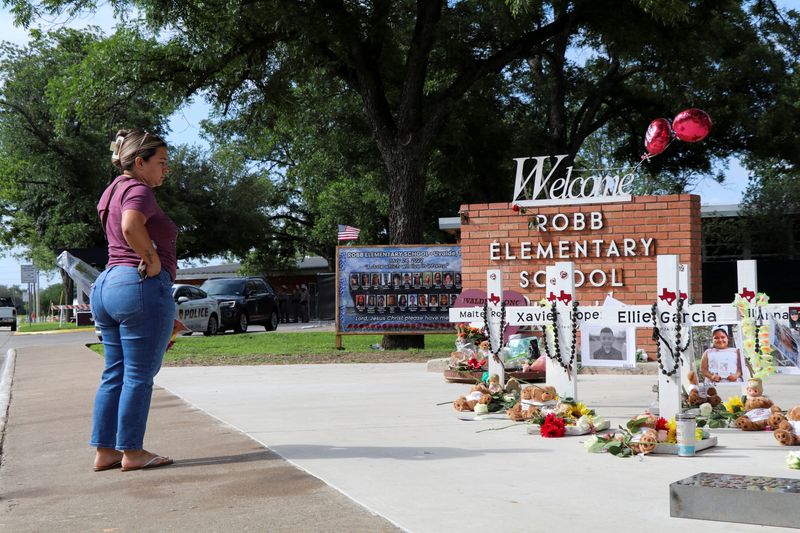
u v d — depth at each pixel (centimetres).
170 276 564
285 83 2072
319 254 5838
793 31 2470
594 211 1238
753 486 396
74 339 2664
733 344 683
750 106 2766
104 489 498
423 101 1845
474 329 1054
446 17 1780
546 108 3081
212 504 448
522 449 590
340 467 530
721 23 2441
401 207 1716
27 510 456
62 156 4559
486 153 2845
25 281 4969
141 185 547
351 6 1742
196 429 704
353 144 3152
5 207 5019
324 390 983
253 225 5359
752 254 3052
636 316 677
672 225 1202
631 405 805
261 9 1600
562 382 716
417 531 384
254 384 1071
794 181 3103
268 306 2858
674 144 2850
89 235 4722
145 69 1834
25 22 1745
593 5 1750
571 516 407
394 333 1647
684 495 401
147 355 549
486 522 398
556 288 718
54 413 859
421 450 587
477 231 1297
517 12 1515
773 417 645
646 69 2612
